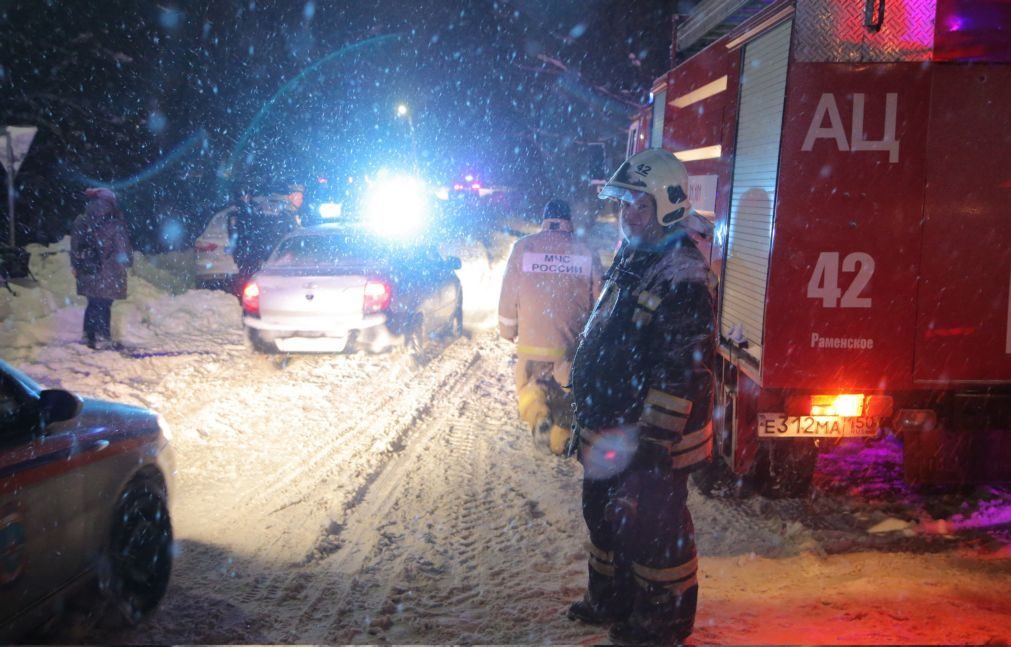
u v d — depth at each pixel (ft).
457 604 15.88
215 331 42.50
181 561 17.71
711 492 22.00
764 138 19.02
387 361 36.45
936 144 17.54
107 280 36.91
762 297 18.38
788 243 17.84
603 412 12.64
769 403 18.49
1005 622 13.55
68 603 13.71
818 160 17.67
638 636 12.30
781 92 18.06
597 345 12.67
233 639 14.47
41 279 46.78
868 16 17.33
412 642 14.29
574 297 24.82
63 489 12.79
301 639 14.48
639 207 12.25
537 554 18.19
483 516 20.56
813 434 18.54
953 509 20.43
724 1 28.04
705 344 11.74
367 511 20.97
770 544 18.31
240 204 61.77
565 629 13.99
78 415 14.12
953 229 17.69
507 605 15.64
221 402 30.22
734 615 14.35
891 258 17.75
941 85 17.44
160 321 42.68
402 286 35.83
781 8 18.03
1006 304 17.79
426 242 41.50
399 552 18.45
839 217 17.72
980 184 17.61
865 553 17.72
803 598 15.17
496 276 52.54
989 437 18.44
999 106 17.48
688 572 12.26
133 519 14.70
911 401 18.44
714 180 23.70
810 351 17.98
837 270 17.81
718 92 23.71
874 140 17.56
